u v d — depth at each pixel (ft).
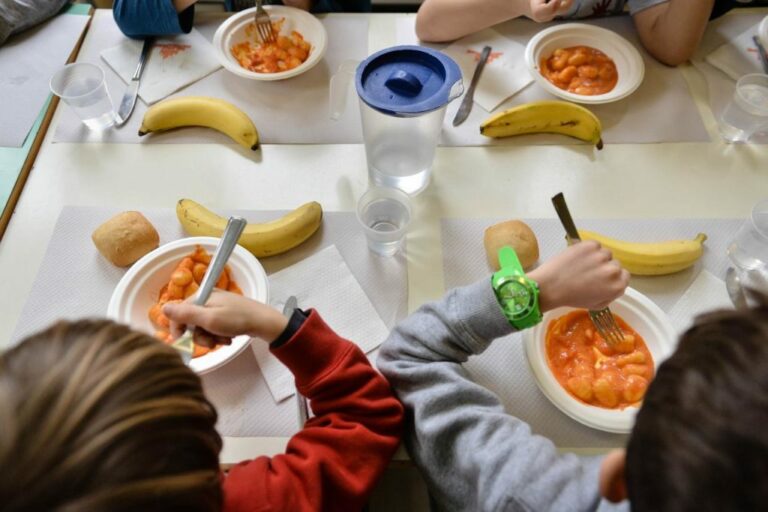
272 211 3.08
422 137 3.00
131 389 1.33
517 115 3.27
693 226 3.00
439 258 2.91
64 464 1.16
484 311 2.32
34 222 3.06
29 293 2.80
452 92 2.62
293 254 2.95
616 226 3.00
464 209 3.10
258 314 2.32
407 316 2.72
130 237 2.81
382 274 2.86
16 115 3.46
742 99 3.23
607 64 3.64
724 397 1.18
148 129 3.36
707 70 3.70
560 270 2.43
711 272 2.83
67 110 3.53
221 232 2.87
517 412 2.42
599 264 2.40
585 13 4.15
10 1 3.79
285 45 3.78
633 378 2.42
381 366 2.48
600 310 2.53
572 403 2.35
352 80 3.38
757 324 1.28
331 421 2.25
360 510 2.37
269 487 1.99
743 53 3.76
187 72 3.71
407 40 3.95
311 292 2.80
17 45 3.84
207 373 2.51
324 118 3.50
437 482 2.21
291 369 2.32
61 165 3.29
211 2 5.85
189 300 2.42
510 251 2.60
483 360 2.56
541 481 1.95
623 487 1.56
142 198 3.15
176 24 3.77
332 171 3.27
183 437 1.36
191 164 3.30
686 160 3.29
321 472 2.10
